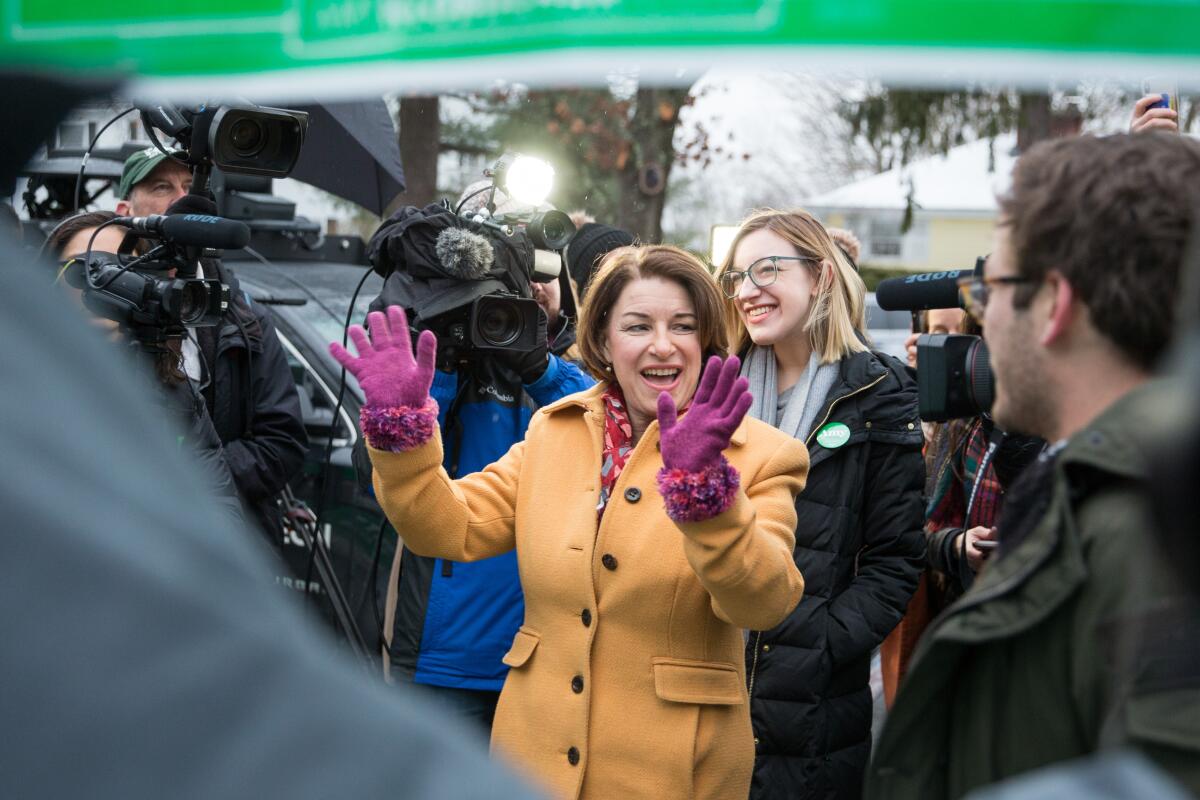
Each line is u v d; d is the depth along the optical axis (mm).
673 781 2355
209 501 641
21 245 685
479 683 3414
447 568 3428
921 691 1447
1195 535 643
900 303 2676
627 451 2604
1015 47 691
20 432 568
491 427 3506
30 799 529
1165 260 1292
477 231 3369
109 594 551
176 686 551
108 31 742
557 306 3887
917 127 9070
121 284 2980
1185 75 694
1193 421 626
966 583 3246
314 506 4691
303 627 612
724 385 2145
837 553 3193
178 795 541
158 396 2936
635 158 11406
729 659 2455
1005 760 1389
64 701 536
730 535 2145
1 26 752
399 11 716
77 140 3436
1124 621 1144
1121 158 1339
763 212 3516
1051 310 1381
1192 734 948
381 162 5094
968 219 20312
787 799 3092
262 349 3982
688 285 2602
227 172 3113
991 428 3309
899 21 693
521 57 705
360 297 5453
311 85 727
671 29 695
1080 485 1329
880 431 3236
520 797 581
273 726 561
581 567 2453
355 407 4781
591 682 2424
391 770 570
